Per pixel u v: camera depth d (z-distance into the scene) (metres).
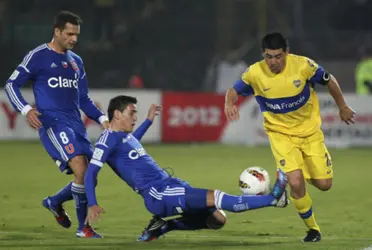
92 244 25.36
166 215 25.41
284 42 25.61
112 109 26.03
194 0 103.06
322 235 29.83
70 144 27.73
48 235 28.95
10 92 27.91
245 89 27.33
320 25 99.44
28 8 99.12
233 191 43.62
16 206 37.81
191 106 73.56
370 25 94.12
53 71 28.19
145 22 100.44
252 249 24.14
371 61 82.81
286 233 30.48
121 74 91.75
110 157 25.94
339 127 71.31
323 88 83.25
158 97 73.31
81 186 27.61
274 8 97.88
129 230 31.20
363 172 53.81
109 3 97.69
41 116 28.09
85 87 29.48
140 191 25.70
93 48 95.94
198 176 50.44
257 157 62.59
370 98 71.00
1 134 73.94
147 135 73.62
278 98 26.64
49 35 96.19
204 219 26.25
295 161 26.84
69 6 98.56
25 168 54.88
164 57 92.44
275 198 24.42
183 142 73.88
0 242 26.00
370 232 30.97
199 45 97.50
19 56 91.62
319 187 27.81
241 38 96.75
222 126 73.56
